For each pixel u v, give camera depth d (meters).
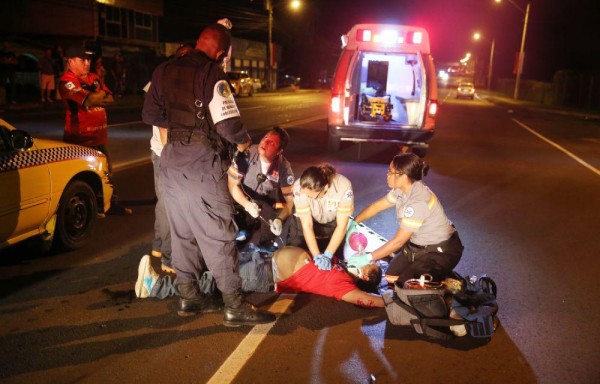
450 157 11.59
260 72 49.62
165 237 4.37
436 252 4.03
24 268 4.48
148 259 3.94
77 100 5.64
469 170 10.04
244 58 46.25
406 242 4.21
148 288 3.94
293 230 4.59
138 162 9.35
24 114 16.45
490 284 4.09
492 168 10.37
